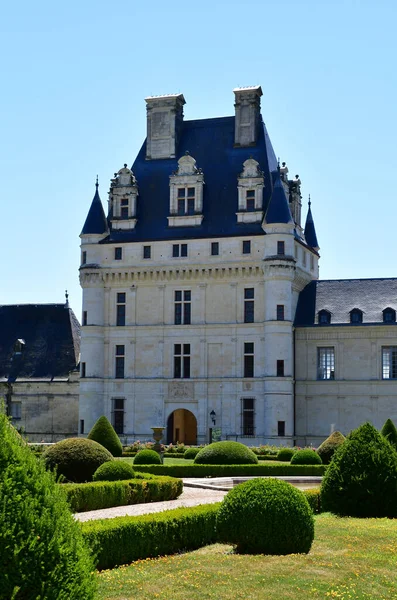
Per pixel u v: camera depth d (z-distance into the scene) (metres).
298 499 23.72
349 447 31.95
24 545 11.80
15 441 12.52
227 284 86.12
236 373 85.00
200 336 86.44
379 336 83.38
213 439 80.94
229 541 23.86
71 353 96.31
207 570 20.89
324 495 32.03
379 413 82.69
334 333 84.38
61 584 11.97
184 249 87.12
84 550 12.54
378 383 82.81
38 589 11.77
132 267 88.19
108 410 88.56
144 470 52.38
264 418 83.19
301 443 84.00
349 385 83.50
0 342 99.06
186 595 18.53
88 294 89.75
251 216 86.00
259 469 53.00
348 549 23.95
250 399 84.50
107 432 65.12
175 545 24.45
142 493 36.16
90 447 42.19
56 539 12.09
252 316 85.19
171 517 24.47
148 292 88.50
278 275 83.50
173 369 87.00
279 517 23.30
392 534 26.31
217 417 85.12
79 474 41.38
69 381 93.69
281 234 84.12
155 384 87.25
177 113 92.69
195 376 86.12
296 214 92.75
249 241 85.19
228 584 19.48
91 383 88.31
